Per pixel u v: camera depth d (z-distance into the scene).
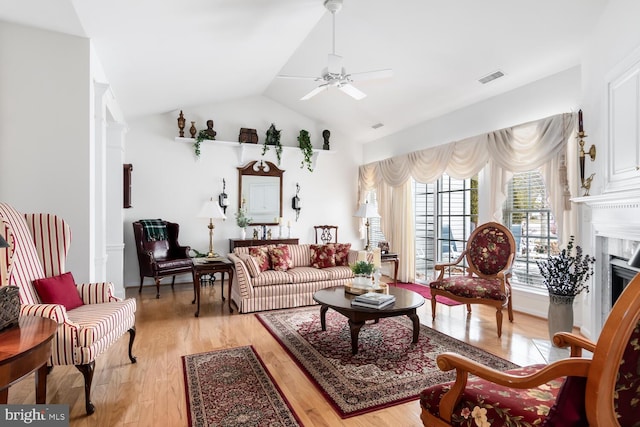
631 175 2.42
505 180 4.23
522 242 4.30
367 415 2.07
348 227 7.28
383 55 4.23
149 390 2.34
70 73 2.90
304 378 2.52
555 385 1.44
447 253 5.47
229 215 6.32
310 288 4.48
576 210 3.52
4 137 2.73
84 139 2.92
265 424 1.97
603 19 2.87
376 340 3.26
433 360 2.82
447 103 4.96
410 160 5.80
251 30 3.59
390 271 6.42
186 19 3.02
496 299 3.37
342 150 7.25
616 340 0.94
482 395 1.34
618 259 2.77
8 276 2.06
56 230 2.63
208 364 2.74
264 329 3.59
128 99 4.70
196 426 1.94
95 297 2.70
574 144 3.54
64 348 2.02
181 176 6.02
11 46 2.75
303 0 3.28
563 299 2.99
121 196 4.68
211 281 5.80
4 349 1.36
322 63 4.84
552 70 3.75
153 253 5.39
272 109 6.71
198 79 4.73
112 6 2.56
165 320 3.89
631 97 2.43
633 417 1.04
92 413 2.06
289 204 6.79
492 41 3.51
